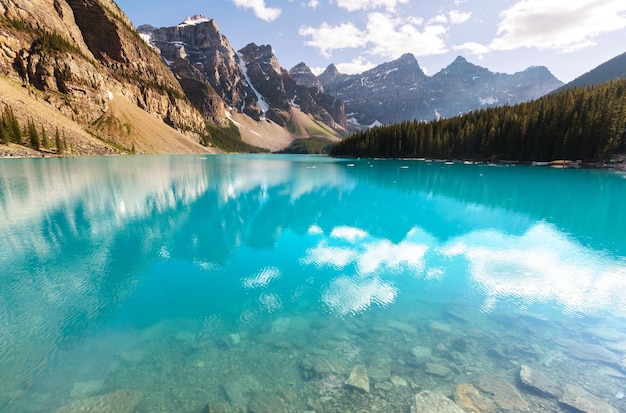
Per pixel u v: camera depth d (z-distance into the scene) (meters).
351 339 7.52
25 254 13.64
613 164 50.88
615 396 5.54
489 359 6.67
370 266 12.42
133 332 7.88
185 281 11.03
